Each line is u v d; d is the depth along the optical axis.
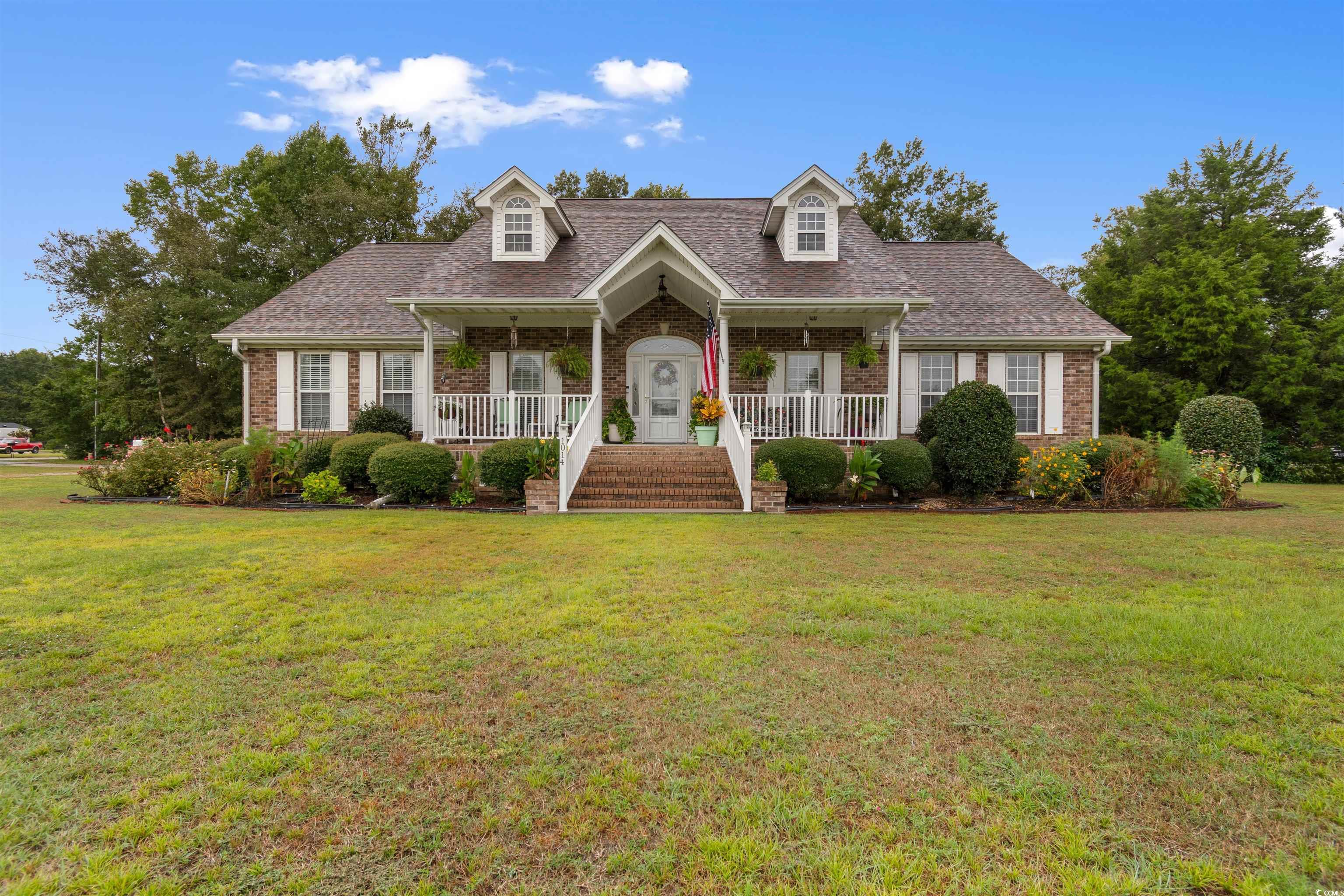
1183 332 22.97
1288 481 21.98
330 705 3.61
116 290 33.62
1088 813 2.63
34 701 3.66
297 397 16.58
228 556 7.33
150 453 13.95
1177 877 2.27
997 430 12.39
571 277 14.83
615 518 10.43
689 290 15.23
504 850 2.41
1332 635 4.65
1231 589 5.99
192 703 3.63
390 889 2.21
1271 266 24.41
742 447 11.50
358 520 10.23
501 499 12.84
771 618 5.11
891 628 4.88
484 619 5.09
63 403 38.94
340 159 32.34
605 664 4.18
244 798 2.73
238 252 31.36
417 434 16.44
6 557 7.20
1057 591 5.95
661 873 2.29
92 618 5.11
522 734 3.28
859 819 2.60
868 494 12.94
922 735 3.27
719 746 3.14
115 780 2.86
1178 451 12.14
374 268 18.97
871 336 15.85
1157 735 3.26
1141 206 29.80
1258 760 3.02
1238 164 26.77
